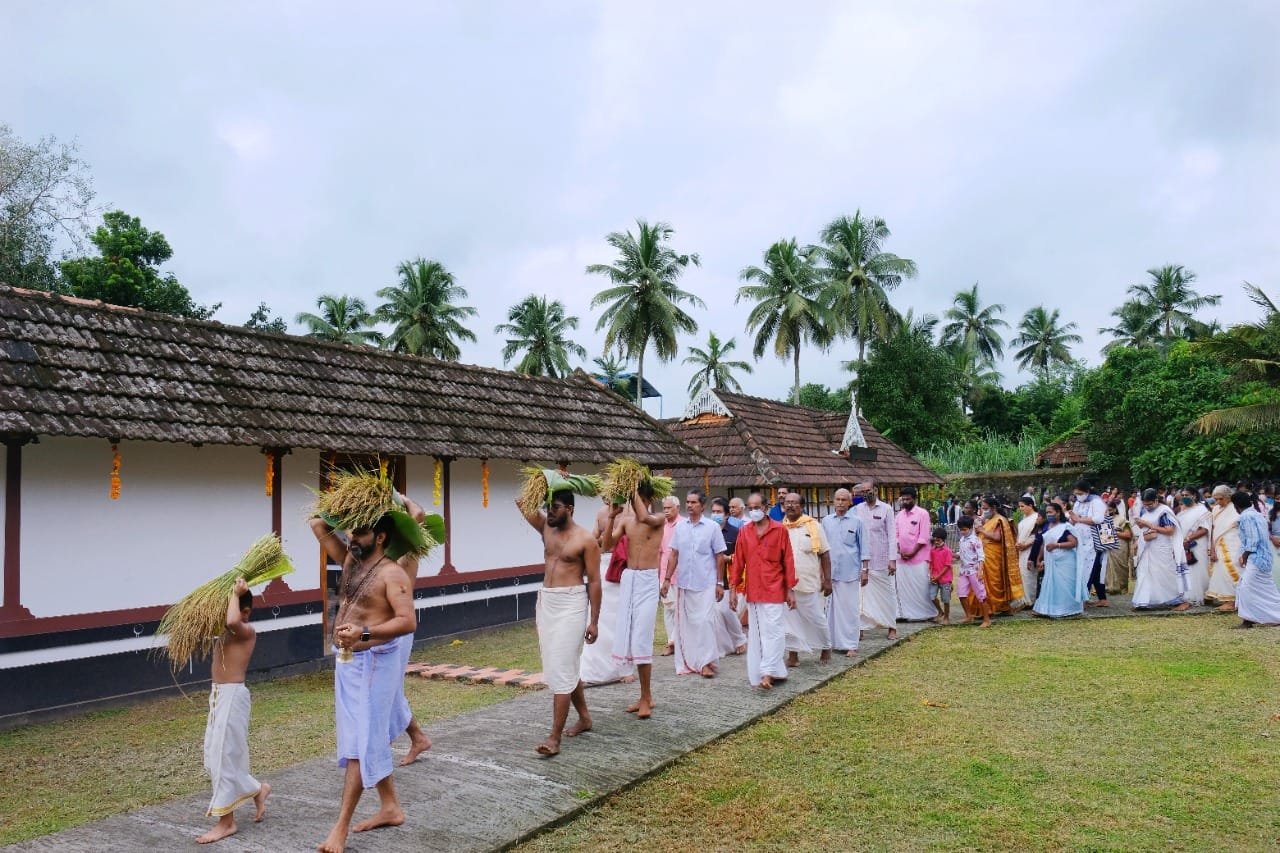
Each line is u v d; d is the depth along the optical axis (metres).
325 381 10.55
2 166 24.34
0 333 7.75
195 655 8.56
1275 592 10.48
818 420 23.00
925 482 23.38
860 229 41.72
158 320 9.42
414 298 44.06
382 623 4.25
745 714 6.62
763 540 7.58
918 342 37.69
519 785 5.00
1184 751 5.73
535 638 11.48
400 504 4.91
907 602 11.77
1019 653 9.17
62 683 7.57
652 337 40.50
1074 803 4.84
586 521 13.91
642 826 4.56
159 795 5.42
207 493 8.89
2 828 4.80
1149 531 12.18
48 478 7.63
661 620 13.16
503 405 13.02
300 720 7.21
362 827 4.34
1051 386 48.31
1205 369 23.72
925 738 6.09
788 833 4.46
